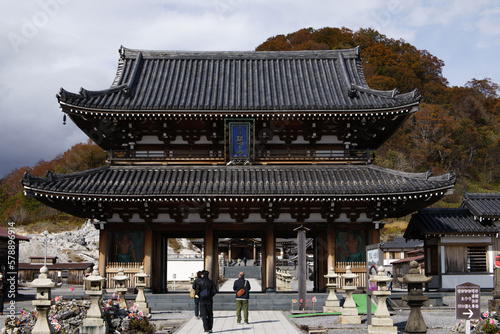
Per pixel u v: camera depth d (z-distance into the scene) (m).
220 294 37.53
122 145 41.66
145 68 46.66
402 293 37.28
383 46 170.00
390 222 116.62
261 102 41.66
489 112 168.12
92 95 40.25
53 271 65.44
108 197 36.62
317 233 42.50
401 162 132.00
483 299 37.59
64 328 21.81
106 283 38.72
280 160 40.69
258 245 117.06
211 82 45.28
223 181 38.41
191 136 41.69
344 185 38.06
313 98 42.62
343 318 27.34
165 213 39.38
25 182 35.41
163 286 43.19
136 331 23.34
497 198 45.03
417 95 37.97
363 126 40.91
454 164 141.25
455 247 42.66
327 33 171.38
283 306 36.12
